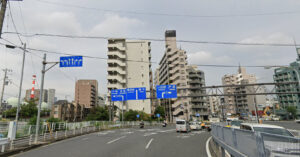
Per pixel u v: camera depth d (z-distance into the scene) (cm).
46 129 1995
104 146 1075
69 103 7112
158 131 2411
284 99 7344
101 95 14262
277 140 259
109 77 5847
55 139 1522
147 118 5459
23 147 1086
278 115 7431
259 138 312
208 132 2328
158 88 2805
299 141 219
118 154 825
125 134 1945
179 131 2317
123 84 5934
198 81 7250
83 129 2362
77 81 10138
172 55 7400
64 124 2395
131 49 6316
